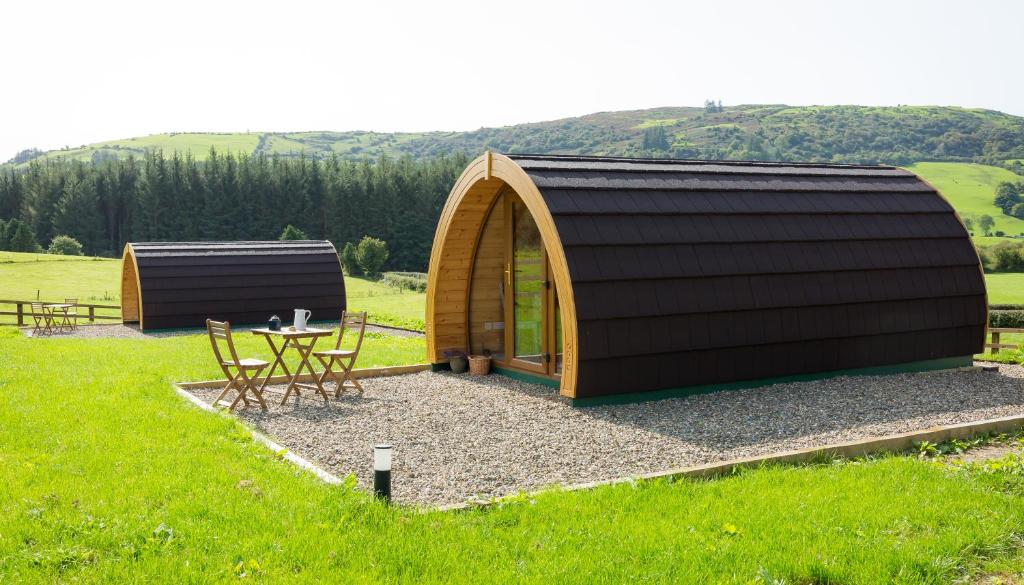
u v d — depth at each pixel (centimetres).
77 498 566
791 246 1143
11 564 455
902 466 684
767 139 18075
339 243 7994
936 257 1262
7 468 640
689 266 1041
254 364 989
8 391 986
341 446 800
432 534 511
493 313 1325
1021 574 475
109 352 1502
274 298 2353
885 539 508
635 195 1083
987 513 561
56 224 8100
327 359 1428
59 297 3778
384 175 8225
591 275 968
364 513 536
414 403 1022
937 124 17612
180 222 7906
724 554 482
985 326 1288
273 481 616
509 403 1016
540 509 568
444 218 1253
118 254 8475
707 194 1147
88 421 820
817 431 859
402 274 5856
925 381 1157
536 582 441
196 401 973
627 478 656
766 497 595
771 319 1091
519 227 1208
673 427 877
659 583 443
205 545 484
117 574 444
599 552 487
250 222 7981
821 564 464
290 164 8544
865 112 19162
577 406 980
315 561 466
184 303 2225
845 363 1165
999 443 823
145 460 669
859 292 1173
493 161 1128
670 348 1012
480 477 695
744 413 943
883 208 1274
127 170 8581
